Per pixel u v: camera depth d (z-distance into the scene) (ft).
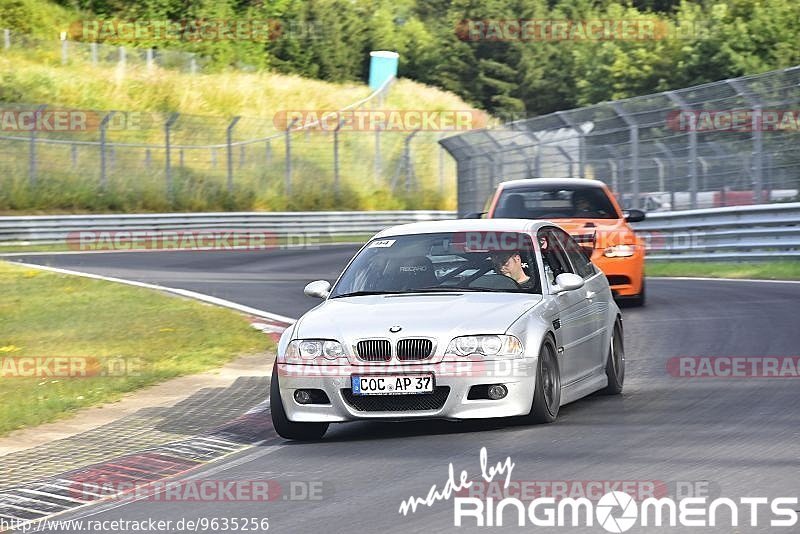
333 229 440.04
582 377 92.22
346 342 82.12
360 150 530.68
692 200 252.21
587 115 279.08
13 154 428.15
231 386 112.27
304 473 73.51
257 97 570.05
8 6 587.68
